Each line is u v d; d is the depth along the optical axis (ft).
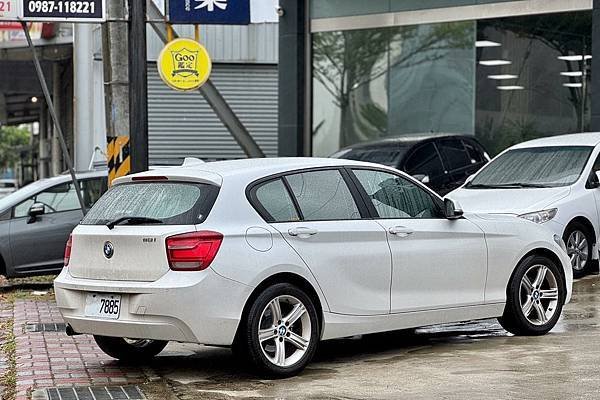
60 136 83.87
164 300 49.01
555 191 87.86
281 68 140.67
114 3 79.77
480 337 62.85
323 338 53.42
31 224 96.22
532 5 120.67
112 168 80.38
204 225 49.98
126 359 57.16
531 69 121.19
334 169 55.93
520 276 61.72
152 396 48.73
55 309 80.79
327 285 53.11
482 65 125.70
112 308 51.13
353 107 136.77
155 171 54.44
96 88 165.07
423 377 50.96
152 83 173.58
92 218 54.34
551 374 50.31
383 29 134.00
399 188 58.13
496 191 89.97
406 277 56.39
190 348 62.13
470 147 110.83
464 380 49.80
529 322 61.98
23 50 199.93
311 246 52.75
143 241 50.37
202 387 50.29
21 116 333.42
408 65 131.75
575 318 68.80
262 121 182.29
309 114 140.26
